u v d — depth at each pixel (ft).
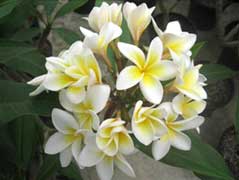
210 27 3.37
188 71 1.26
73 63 1.18
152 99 1.15
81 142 1.25
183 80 1.23
